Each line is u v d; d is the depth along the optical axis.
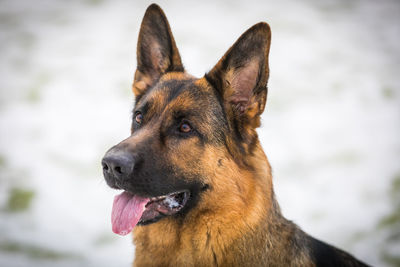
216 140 3.58
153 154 3.42
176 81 3.85
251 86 3.66
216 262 3.53
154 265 3.67
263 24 3.46
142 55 4.24
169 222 3.58
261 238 3.52
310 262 3.82
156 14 4.14
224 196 3.51
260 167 3.68
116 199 3.50
